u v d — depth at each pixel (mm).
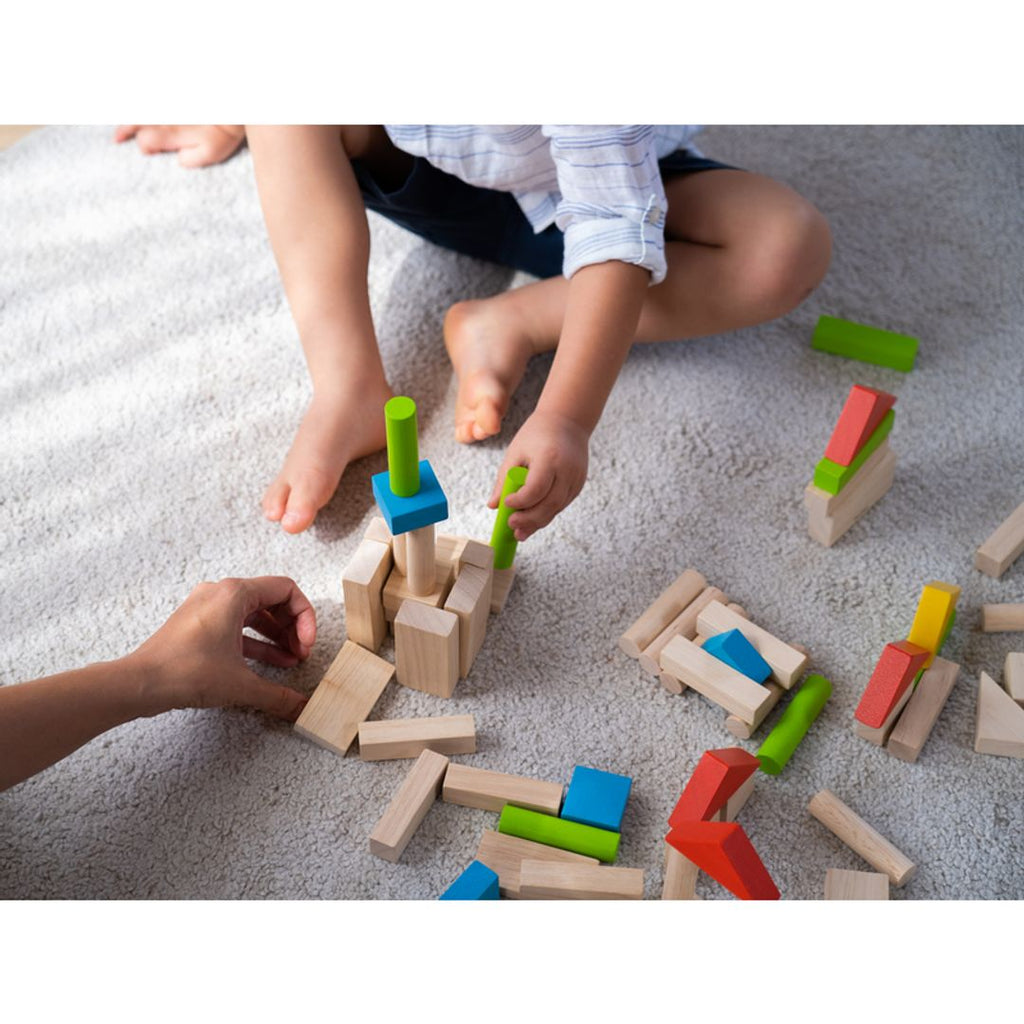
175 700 980
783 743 1023
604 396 1093
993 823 1005
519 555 1179
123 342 1353
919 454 1265
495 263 1435
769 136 1591
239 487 1229
